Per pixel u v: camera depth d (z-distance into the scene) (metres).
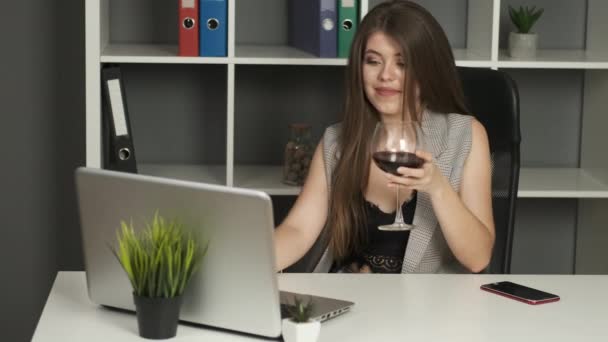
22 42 3.37
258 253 1.57
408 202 2.35
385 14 2.34
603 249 3.41
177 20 3.38
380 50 2.31
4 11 3.34
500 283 1.91
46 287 3.52
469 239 2.17
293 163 3.12
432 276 1.98
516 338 1.62
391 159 1.87
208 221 1.59
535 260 3.67
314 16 3.05
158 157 3.46
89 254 1.75
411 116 2.34
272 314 1.59
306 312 1.55
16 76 3.38
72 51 3.38
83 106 3.42
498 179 2.41
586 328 1.68
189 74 3.42
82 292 1.86
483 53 3.21
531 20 3.24
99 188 1.69
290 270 3.23
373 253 2.39
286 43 3.44
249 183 3.15
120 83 2.95
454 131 2.37
